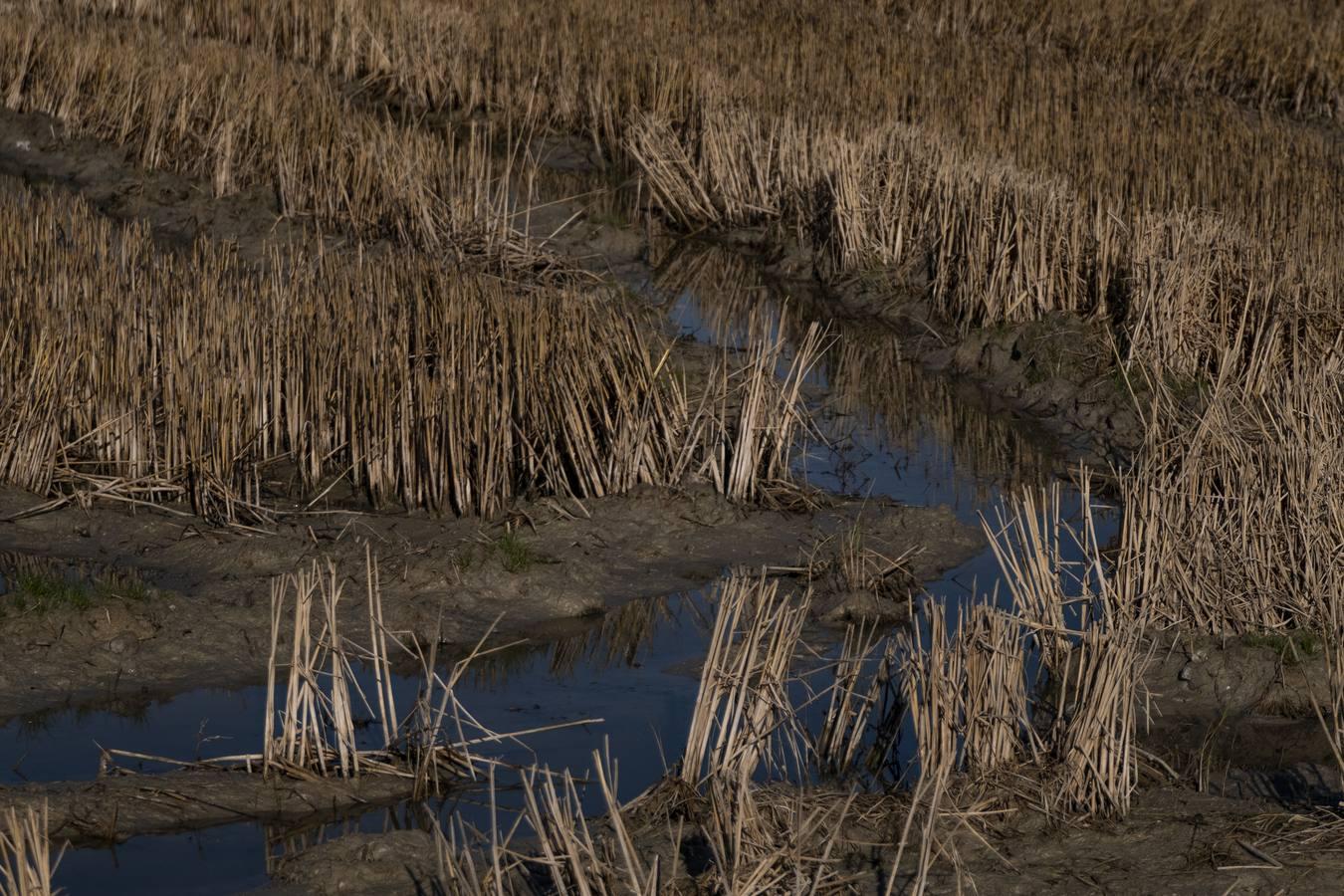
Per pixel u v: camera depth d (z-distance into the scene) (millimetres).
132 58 17188
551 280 12945
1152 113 16844
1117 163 14328
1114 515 9547
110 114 16859
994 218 12727
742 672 5801
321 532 8531
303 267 10234
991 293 12336
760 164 15594
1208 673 7051
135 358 9164
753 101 16938
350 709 6465
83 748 6363
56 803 5660
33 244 10750
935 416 11414
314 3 20094
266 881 5293
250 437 9141
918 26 21422
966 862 5266
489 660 7441
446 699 6148
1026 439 10984
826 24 20609
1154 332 11109
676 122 17391
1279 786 6121
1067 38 21344
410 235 13641
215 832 5668
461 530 8664
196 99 16234
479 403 8789
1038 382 11625
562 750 6465
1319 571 7270
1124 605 7344
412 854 5363
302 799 5879
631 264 14570
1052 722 6367
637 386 9375
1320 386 8266
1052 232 12383
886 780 6141
